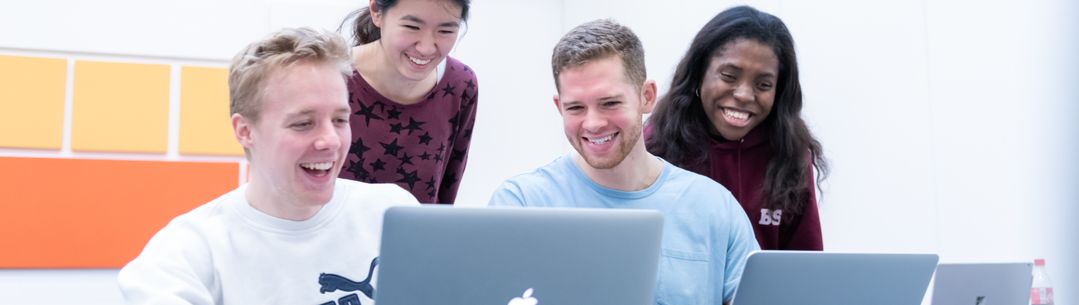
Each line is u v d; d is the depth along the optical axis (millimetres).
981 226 2635
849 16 3057
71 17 4301
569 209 1155
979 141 2627
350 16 2475
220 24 4461
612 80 1747
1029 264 1879
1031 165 2482
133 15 4371
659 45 4250
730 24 2357
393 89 2354
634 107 1785
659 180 1924
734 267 1927
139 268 1446
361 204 1624
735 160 2447
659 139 2475
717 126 2408
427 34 2164
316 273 1538
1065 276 2404
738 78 2340
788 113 2404
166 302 1374
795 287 1394
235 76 1456
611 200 1892
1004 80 2564
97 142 4297
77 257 4277
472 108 2564
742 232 1946
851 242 3080
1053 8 2424
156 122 4367
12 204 4207
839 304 1442
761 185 2441
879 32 2939
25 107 4230
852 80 3045
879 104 2939
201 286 1452
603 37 1768
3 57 4215
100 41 4328
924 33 2785
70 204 4273
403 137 2422
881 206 2947
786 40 2371
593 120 1752
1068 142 2383
